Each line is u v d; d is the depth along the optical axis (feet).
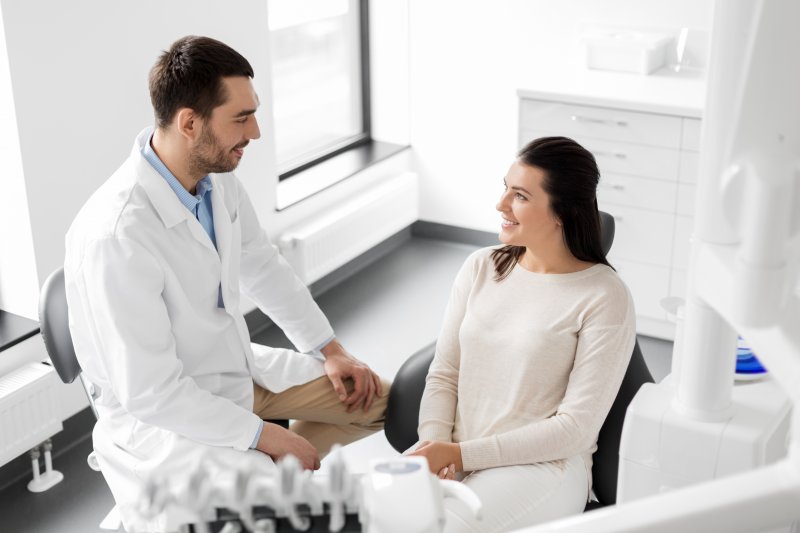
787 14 2.31
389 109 15.08
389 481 3.09
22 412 9.11
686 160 11.42
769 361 2.29
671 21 12.80
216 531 3.23
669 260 12.00
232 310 6.97
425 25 14.37
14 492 9.40
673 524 2.25
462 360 6.63
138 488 6.48
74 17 9.21
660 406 4.45
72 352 6.91
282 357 7.63
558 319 6.25
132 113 10.04
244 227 7.42
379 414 7.68
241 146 6.53
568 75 12.74
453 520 5.67
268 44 11.72
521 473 6.01
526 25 13.70
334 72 14.65
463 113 14.58
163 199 6.39
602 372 6.04
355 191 14.12
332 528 3.07
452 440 6.70
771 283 2.23
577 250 6.32
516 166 6.29
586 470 6.32
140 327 6.23
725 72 3.16
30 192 9.23
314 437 7.82
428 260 14.71
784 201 2.17
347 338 12.35
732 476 2.28
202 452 6.40
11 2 8.63
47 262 9.57
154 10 10.02
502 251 6.77
